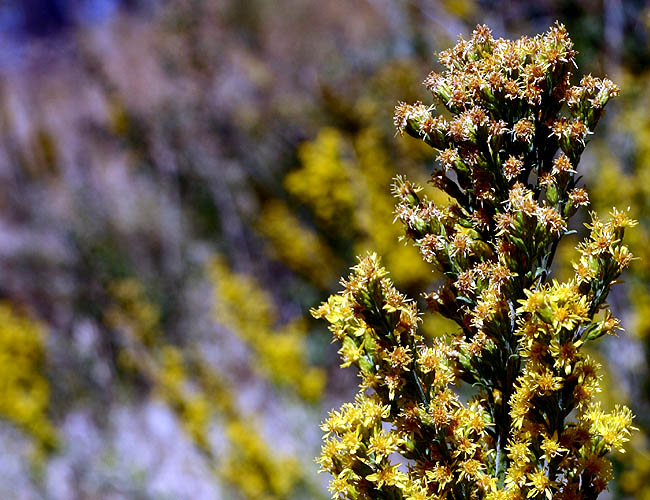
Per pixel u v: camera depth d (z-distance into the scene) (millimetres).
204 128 12500
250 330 6957
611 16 6523
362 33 15062
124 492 7535
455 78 1518
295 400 6895
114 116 13695
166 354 6977
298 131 10992
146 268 11930
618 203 5543
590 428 1404
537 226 1416
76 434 8445
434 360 1466
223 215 11883
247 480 6137
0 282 13047
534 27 7203
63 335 9898
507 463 1486
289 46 15359
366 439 1443
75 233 13070
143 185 13586
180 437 7883
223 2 14281
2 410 7910
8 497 7758
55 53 22859
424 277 6176
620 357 5426
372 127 7457
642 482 4754
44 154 16438
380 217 6637
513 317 1454
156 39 13016
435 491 1435
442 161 1505
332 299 1532
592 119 1491
